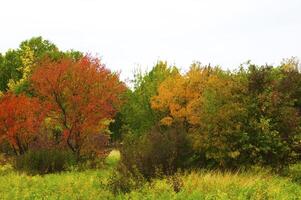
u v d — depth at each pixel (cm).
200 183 1471
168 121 2847
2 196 1498
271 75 2105
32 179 1875
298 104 2320
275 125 2009
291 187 1590
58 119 2720
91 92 2656
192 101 2705
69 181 1797
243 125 1970
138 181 1570
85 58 2700
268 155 1997
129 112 3319
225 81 2083
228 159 1955
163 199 1310
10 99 2811
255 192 1331
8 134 2753
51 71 2642
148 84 3291
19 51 5328
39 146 2795
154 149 1820
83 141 2669
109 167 2545
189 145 1922
